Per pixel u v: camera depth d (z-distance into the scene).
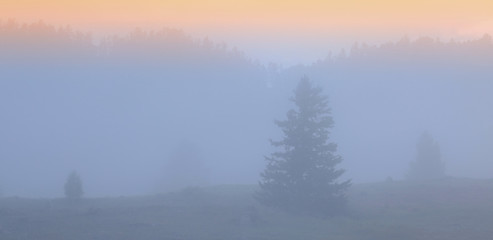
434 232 65.25
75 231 65.00
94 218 73.69
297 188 83.38
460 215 77.00
